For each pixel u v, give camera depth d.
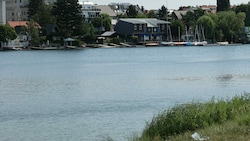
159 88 63.34
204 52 166.38
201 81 71.12
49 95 58.34
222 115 28.03
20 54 172.88
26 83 74.62
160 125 27.67
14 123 40.41
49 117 42.84
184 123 27.36
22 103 52.06
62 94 59.12
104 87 66.06
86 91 61.75
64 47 197.38
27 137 35.19
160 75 83.38
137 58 140.00
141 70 96.00
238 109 29.00
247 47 195.12
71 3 193.25
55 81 76.94
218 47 199.00
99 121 39.97
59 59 142.75
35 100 54.09
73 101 52.53
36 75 90.19
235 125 25.22
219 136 23.61
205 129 25.66
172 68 99.38
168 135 26.95
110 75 86.06
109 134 34.72
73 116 42.84
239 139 22.59
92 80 77.00
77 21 195.38
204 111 28.55
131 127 37.00
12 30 193.25
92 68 105.44
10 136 35.62
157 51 179.00
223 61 118.38
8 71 102.31
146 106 47.53
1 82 77.31
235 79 72.88
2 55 169.25
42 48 198.25
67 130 36.97
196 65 106.62
